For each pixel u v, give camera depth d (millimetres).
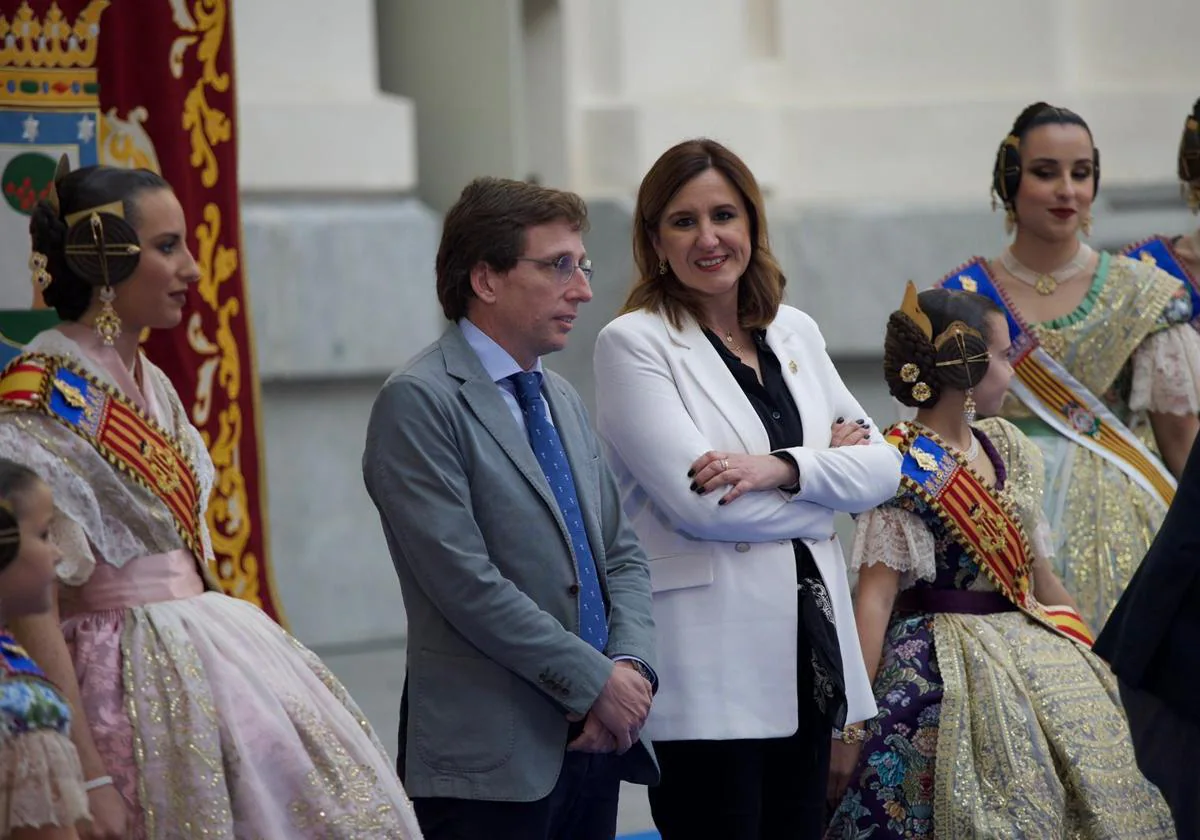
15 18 7777
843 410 6930
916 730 6730
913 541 6836
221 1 8398
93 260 5477
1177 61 15766
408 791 5816
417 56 15000
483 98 14562
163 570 5523
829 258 15000
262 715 5402
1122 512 7969
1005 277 8414
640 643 5992
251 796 5270
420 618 5918
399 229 13422
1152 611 6027
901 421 7379
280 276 13023
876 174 15648
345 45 13625
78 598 5418
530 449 5961
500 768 5727
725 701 6383
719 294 6750
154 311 5605
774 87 15805
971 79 15656
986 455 7160
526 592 5836
